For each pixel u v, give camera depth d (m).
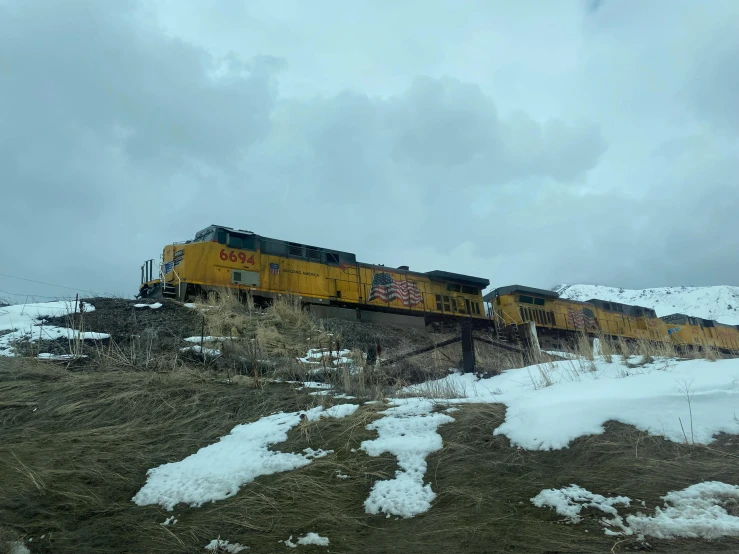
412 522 4.59
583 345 10.42
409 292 26.56
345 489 5.20
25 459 5.92
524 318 30.14
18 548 4.34
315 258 23.48
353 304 23.62
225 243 20.48
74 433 6.75
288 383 9.10
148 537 4.54
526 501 4.71
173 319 14.30
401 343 18.83
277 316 16.44
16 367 9.40
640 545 3.91
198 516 4.86
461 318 27.66
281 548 4.28
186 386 8.38
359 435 6.21
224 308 16.11
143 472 5.75
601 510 4.42
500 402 6.96
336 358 11.67
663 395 6.03
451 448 5.74
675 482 4.66
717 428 5.41
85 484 5.44
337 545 4.28
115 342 11.94
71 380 8.72
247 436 6.46
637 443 5.34
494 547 4.07
